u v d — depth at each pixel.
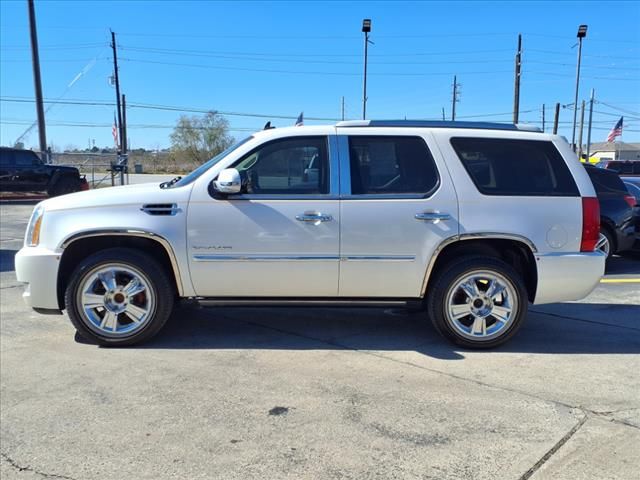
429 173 4.74
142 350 4.71
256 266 4.66
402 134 4.79
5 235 12.28
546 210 4.72
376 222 4.63
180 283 4.70
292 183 4.71
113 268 4.66
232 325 5.46
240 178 4.48
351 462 3.00
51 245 4.61
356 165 4.71
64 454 3.07
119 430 3.34
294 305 4.82
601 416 3.55
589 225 4.78
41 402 3.71
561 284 4.76
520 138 4.85
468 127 4.91
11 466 2.95
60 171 22.31
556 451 3.12
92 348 4.75
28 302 4.69
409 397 3.82
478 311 4.77
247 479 2.84
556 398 3.82
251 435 3.28
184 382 4.04
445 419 3.49
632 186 10.08
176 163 57.84
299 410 3.61
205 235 4.61
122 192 4.71
